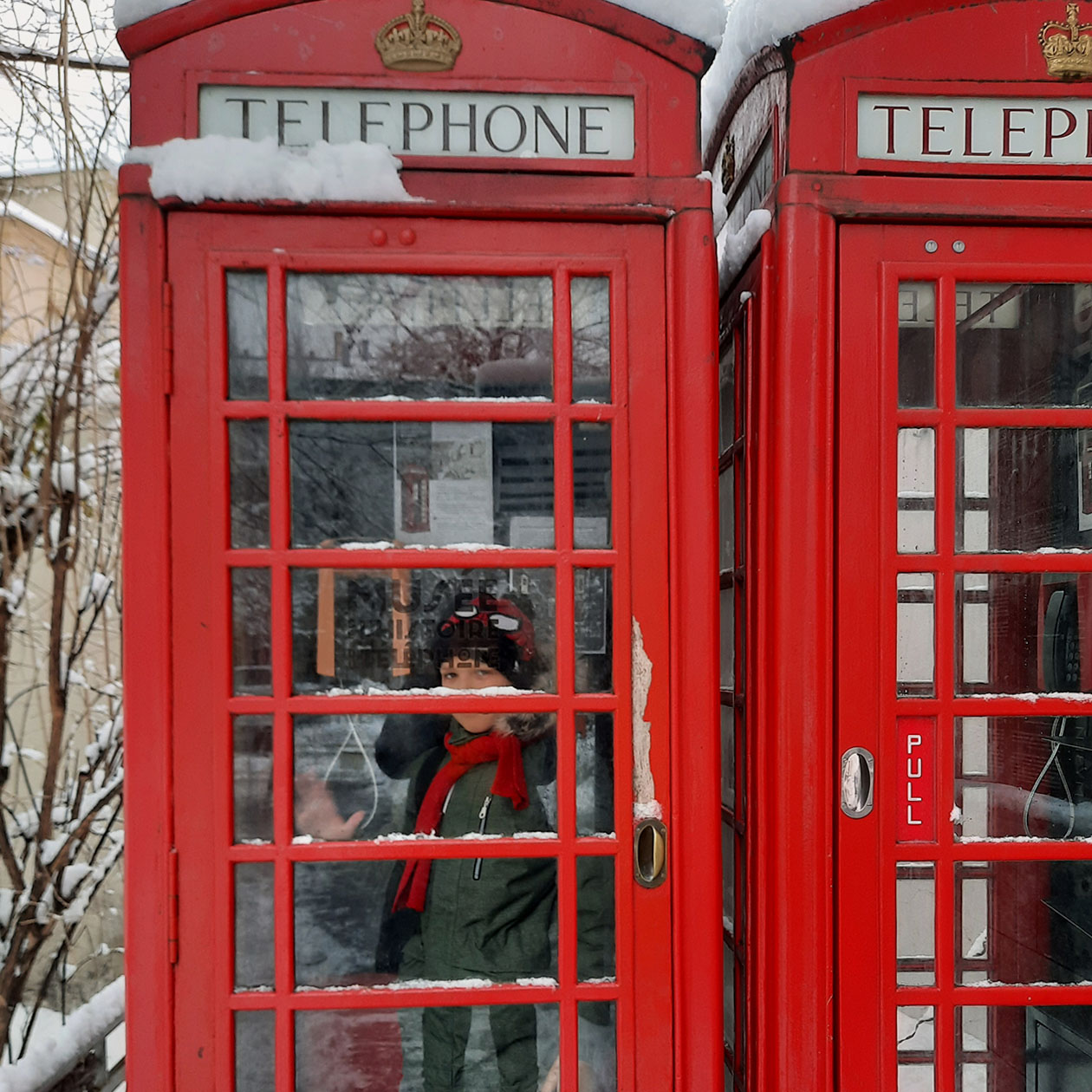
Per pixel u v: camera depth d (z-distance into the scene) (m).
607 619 1.71
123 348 1.62
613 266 1.68
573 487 1.70
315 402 1.66
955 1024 1.84
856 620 1.72
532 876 1.73
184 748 1.64
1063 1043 1.86
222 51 1.62
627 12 1.65
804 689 1.71
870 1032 1.71
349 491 1.70
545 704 1.68
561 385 1.68
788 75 1.70
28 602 3.15
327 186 1.62
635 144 1.66
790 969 1.70
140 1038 1.62
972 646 1.80
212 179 1.60
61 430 2.89
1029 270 1.73
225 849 1.64
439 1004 1.69
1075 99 1.71
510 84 1.65
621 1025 1.69
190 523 1.64
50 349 2.89
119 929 3.43
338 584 1.70
